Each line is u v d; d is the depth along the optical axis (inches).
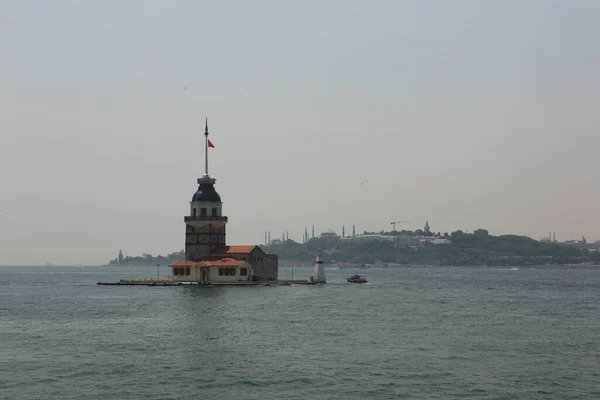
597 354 4057.6
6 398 3038.9
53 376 3427.7
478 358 3897.6
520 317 6112.2
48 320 5777.6
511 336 4773.6
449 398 3051.2
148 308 6732.3
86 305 7258.9
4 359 3850.9
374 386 3240.7
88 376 3425.2
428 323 5521.7
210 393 3120.1
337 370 3560.5
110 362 3750.0
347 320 5689.0
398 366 3661.4
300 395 3088.1
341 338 4611.2
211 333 4835.1
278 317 5876.0
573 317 6171.3
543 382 3331.7
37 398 3043.8
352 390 3169.3
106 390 3166.8
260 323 5423.2
